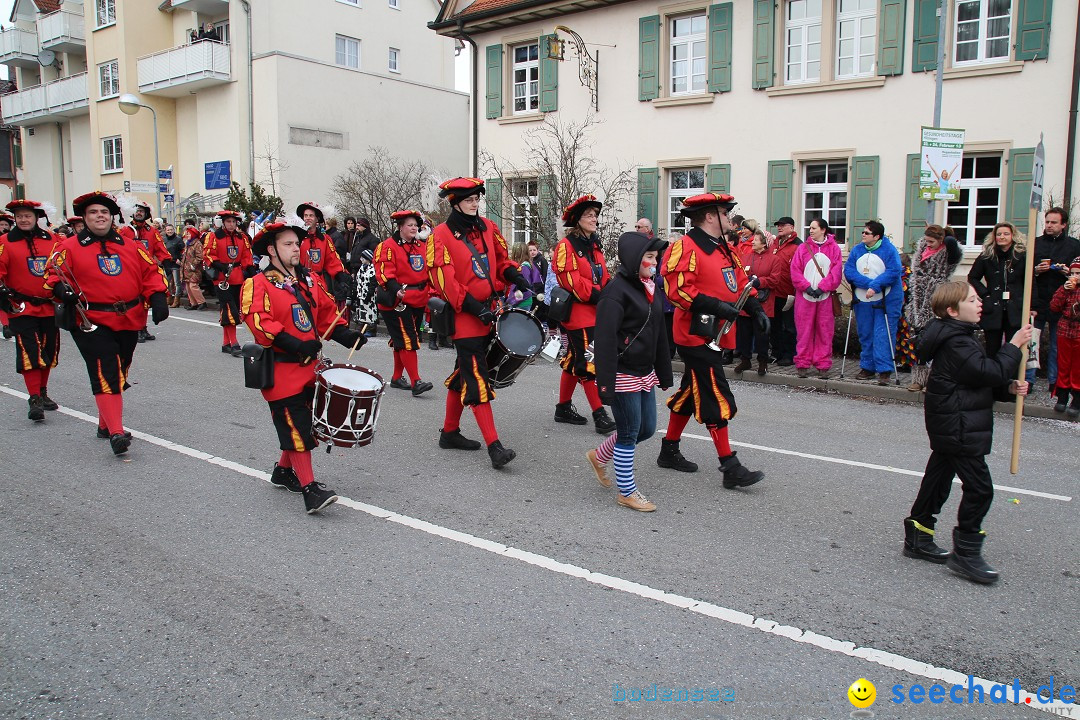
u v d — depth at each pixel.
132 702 3.41
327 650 3.83
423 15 31.34
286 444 5.38
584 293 7.45
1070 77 12.85
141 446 7.22
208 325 15.73
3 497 5.88
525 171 19.31
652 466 6.82
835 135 15.19
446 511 5.69
